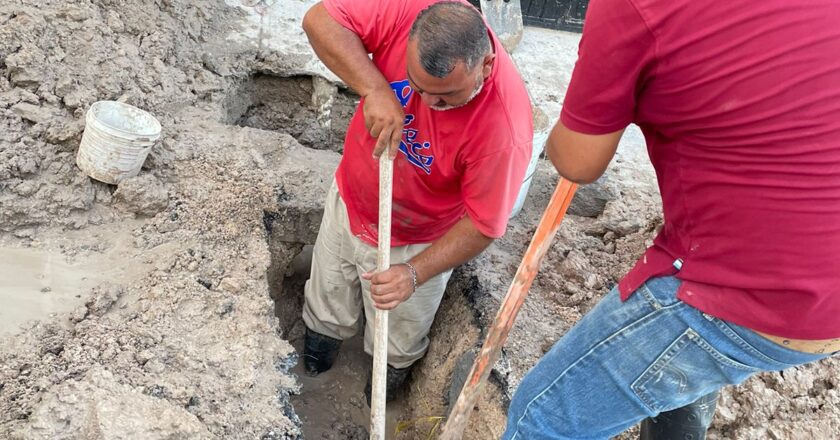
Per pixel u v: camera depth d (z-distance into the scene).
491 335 2.22
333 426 3.45
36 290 2.66
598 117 1.62
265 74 4.05
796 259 1.60
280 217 3.30
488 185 2.30
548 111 4.17
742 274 1.68
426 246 2.87
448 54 1.92
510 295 2.16
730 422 2.81
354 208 2.80
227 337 2.70
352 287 3.17
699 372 1.89
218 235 3.07
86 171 3.02
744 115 1.51
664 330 1.85
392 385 3.47
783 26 1.44
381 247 2.35
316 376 3.60
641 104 1.65
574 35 4.96
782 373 2.90
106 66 3.37
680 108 1.58
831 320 1.66
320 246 3.08
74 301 2.66
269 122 4.15
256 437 2.44
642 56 1.51
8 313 2.55
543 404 2.12
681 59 1.49
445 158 2.36
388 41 2.26
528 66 4.54
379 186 2.44
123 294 2.74
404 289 2.42
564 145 1.73
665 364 1.89
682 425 2.30
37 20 3.30
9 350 2.42
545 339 3.05
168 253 2.93
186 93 3.60
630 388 1.97
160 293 2.75
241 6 4.30
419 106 2.29
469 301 3.22
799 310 1.64
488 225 2.39
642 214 3.63
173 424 2.26
